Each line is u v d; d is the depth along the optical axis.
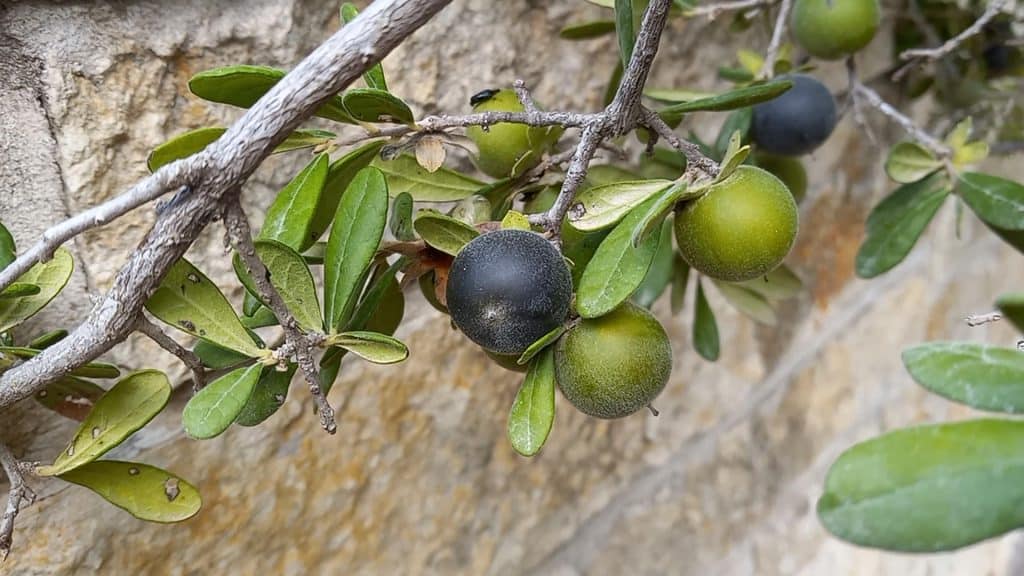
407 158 0.19
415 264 0.18
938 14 0.32
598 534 0.30
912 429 0.13
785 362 0.36
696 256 0.19
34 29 0.18
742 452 0.35
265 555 0.23
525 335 0.16
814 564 0.38
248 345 0.16
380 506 0.25
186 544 0.22
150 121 0.19
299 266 0.16
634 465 0.31
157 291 0.16
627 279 0.17
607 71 0.27
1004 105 0.33
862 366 0.40
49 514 0.20
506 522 0.28
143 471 0.17
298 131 0.17
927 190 0.25
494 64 0.24
